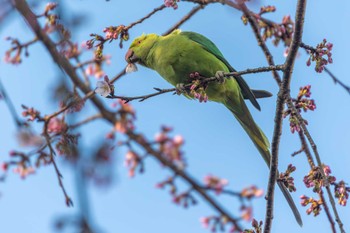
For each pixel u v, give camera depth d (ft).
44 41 21.86
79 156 16.20
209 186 24.93
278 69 28.84
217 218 24.73
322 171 29.96
